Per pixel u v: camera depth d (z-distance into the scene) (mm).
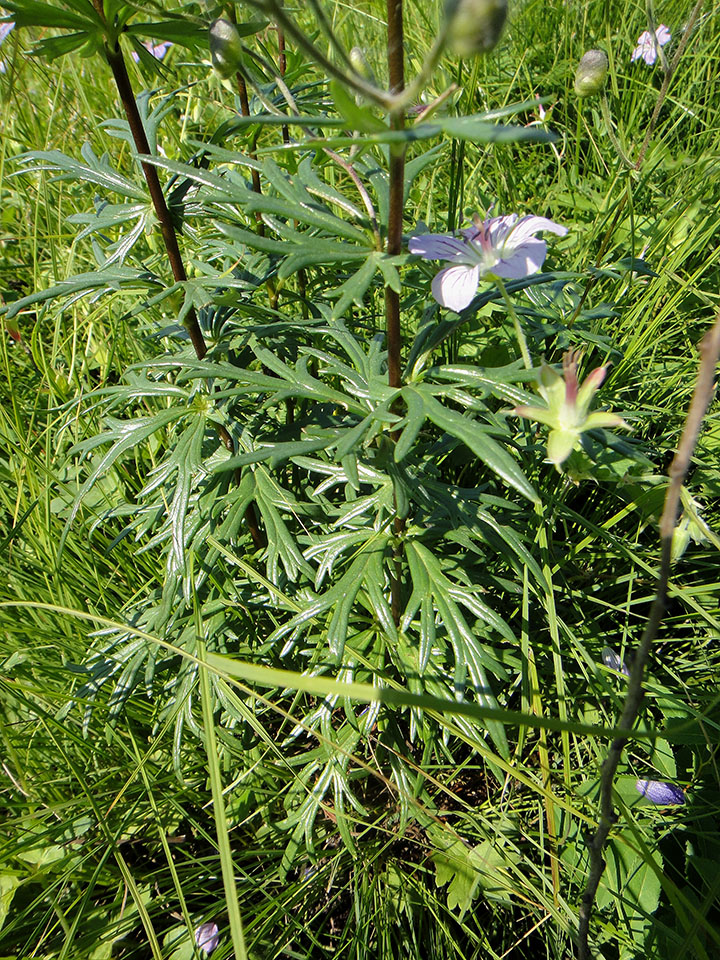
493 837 237
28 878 224
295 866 243
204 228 349
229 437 239
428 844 241
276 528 223
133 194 210
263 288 267
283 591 243
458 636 200
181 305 222
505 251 169
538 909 216
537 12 450
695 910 164
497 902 229
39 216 424
